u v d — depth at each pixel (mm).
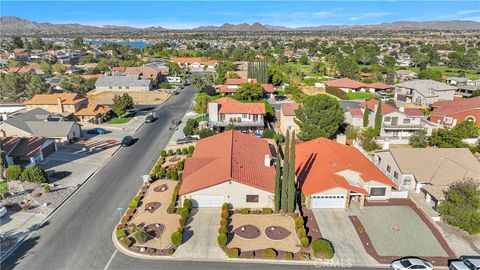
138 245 33719
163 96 109938
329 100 60000
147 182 46531
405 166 45594
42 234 35562
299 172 45812
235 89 110938
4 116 71688
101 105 90000
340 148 50812
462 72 156750
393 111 66688
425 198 43219
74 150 60281
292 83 123375
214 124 70250
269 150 53656
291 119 66438
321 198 40719
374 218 39031
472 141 63500
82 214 39469
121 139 66812
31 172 46031
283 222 37750
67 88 112375
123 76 124000
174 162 54469
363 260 32156
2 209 38375
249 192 40000
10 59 183625
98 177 49375
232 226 36906
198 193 39875
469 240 35344
